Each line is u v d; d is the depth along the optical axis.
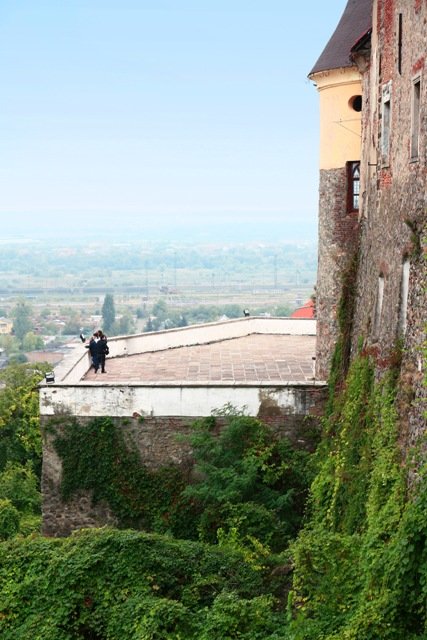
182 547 19.98
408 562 13.85
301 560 15.93
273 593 19.31
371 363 20.27
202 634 17.39
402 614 13.95
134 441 24.42
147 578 19.38
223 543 21.11
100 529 20.83
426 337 15.70
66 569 19.52
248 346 34.78
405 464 15.98
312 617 15.46
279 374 28.73
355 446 19.47
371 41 23.06
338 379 23.88
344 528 18.53
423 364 15.79
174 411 24.28
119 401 24.41
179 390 24.25
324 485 20.95
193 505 23.94
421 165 16.91
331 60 26.03
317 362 26.89
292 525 22.55
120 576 19.45
